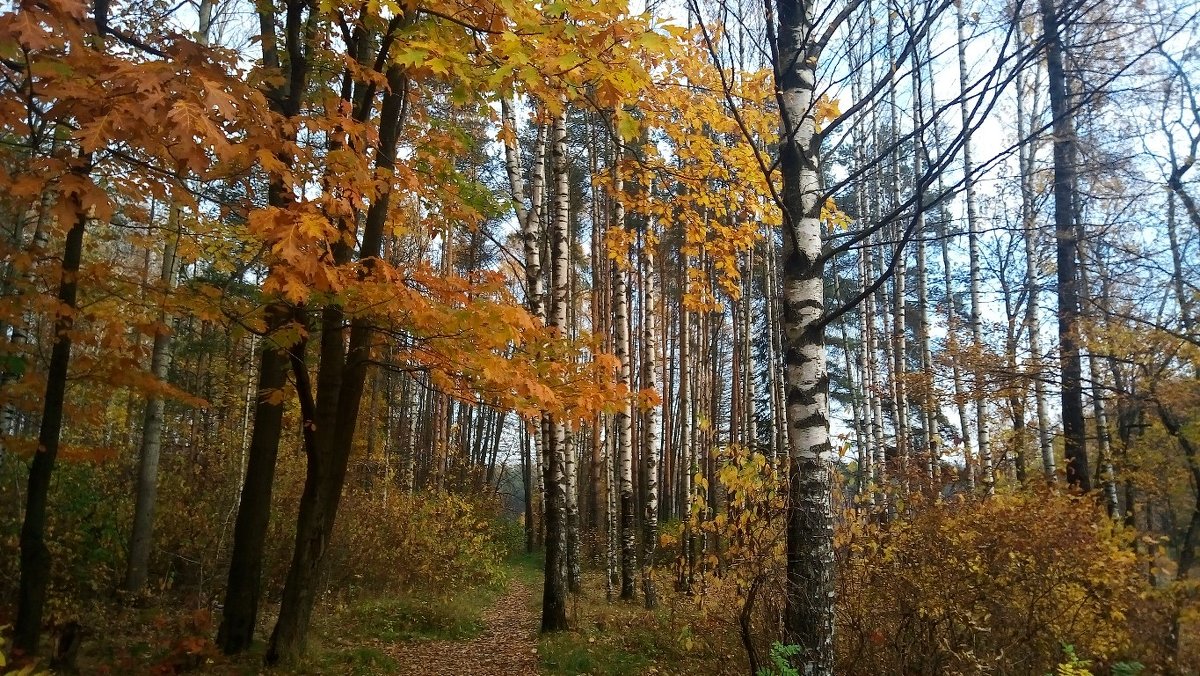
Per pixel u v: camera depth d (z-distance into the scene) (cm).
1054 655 522
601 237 1772
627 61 376
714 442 1343
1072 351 735
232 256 668
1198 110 668
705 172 686
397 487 1622
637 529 1988
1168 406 678
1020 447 911
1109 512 838
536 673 717
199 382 1548
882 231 1505
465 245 1736
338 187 433
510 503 3809
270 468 682
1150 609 554
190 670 574
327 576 1034
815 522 415
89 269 478
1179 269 712
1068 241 757
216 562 1016
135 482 1113
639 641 827
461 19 473
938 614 526
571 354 543
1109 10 426
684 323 1644
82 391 783
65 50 346
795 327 434
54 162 323
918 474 688
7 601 728
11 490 845
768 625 508
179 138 277
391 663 688
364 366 654
